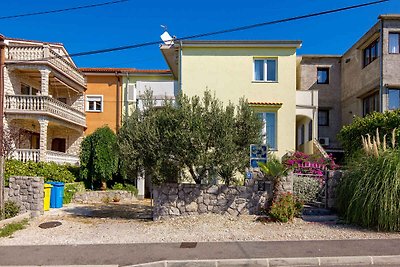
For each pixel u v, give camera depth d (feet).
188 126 35.50
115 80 87.35
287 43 61.21
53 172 57.16
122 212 46.24
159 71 85.81
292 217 35.06
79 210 47.85
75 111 78.23
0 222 35.96
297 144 72.18
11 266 23.48
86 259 24.68
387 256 24.08
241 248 26.43
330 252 25.12
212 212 37.88
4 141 45.91
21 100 64.23
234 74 61.87
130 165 37.45
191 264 23.57
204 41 61.62
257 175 37.68
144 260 24.18
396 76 64.03
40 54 65.82
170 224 35.37
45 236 31.71
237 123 38.06
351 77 78.38
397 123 47.32
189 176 39.81
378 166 32.35
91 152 62.28
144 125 37.11
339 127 83.71
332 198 38.09
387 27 64.64
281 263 23.65
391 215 30.71
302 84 83.56
